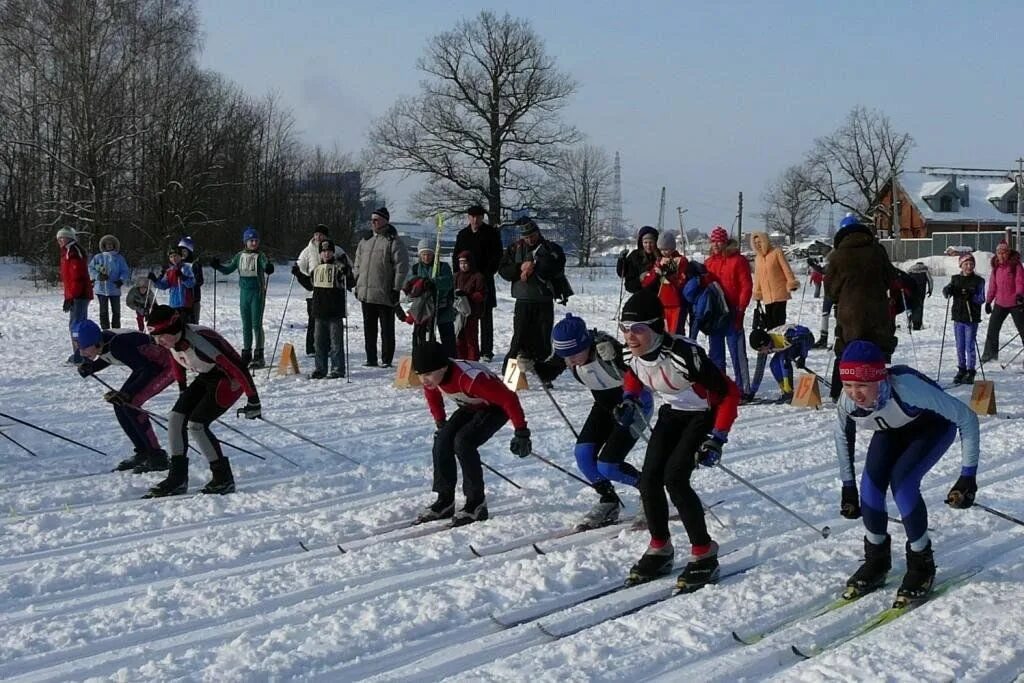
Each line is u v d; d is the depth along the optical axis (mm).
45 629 4066
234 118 39688
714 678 3625
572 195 51094
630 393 5047
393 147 40906
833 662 3715
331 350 11039
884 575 4562
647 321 4617
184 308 11992
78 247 11875
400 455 7430
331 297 10875
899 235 60406
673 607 4316
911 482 4348
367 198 49531
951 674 3600
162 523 5641
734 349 9867
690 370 4527
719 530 5469
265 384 10539
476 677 3592
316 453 7426
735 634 4012
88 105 29641
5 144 33531
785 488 6410
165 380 6789
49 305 20000
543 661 3730
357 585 4629
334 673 3686
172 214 32812
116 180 31781
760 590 4512
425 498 6164
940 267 38500
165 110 32875
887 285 8242
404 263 11438
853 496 4547
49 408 9180
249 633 4043
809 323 17781
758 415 9188
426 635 4055
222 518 5766
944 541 5230
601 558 4930
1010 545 5207
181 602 4371
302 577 4688
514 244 10398
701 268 9625
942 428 4383
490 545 5195
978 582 4609
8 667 3734
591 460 5496
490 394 5430
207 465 6984
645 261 10344
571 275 36219
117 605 4375
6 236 37156
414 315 10406
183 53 33812
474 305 10500
